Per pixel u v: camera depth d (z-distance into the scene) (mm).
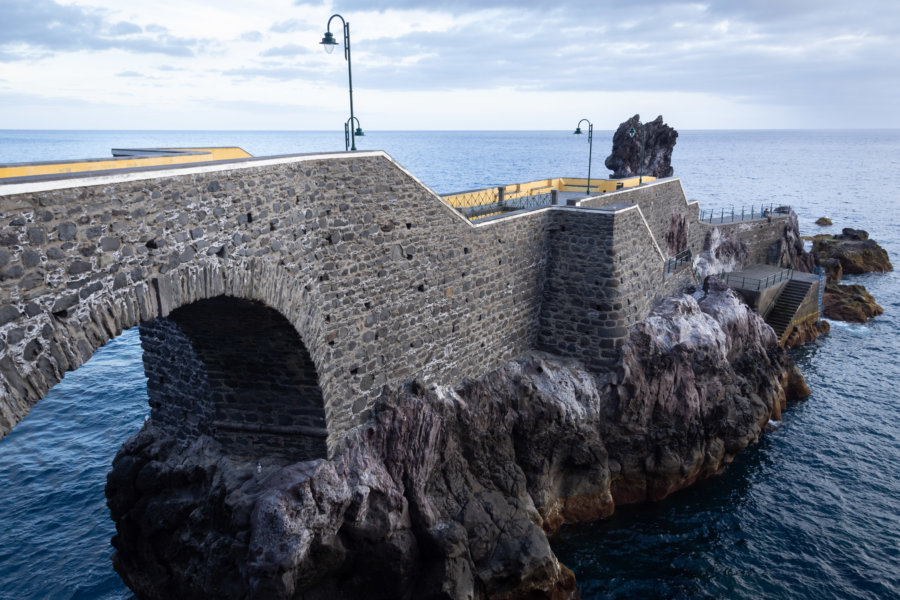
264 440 22312
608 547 26891
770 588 24625
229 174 16750
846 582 25016
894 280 70812
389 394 23781
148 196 14320
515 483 26016
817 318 54375
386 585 21969
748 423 32812
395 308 23812
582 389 29156
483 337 28344
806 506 29984
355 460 22062
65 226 12414
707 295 39969
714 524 28516
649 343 30672
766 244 59500
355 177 21562
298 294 19688
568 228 31031
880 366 47094
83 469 34156
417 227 24219
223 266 16641
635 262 32375
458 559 22078
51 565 26438
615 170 66000
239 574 21000
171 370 23328
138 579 23750
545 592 23031
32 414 40750
